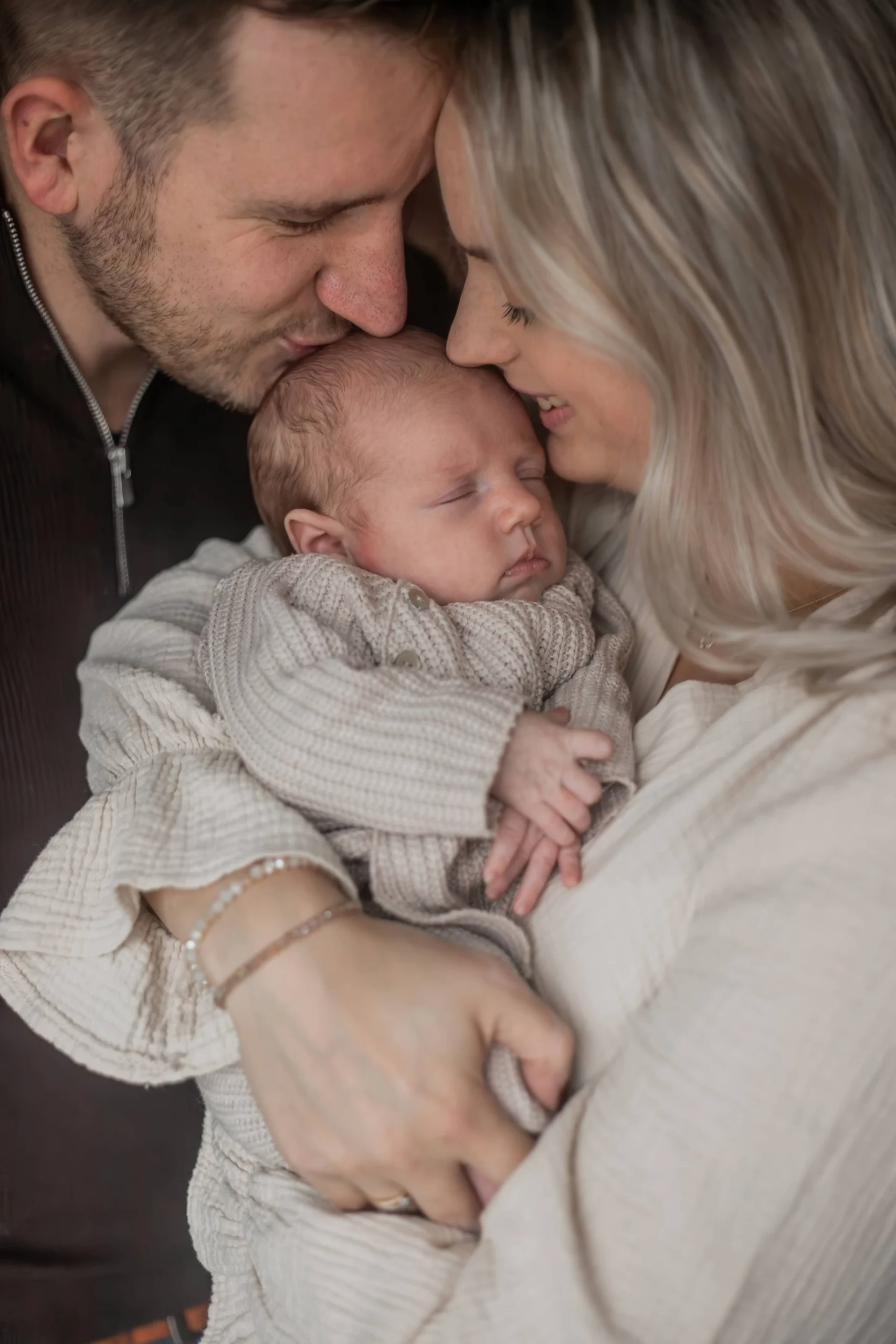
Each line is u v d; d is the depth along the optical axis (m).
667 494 1.14
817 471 1.10
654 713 1.22
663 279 1.05
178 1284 1.76
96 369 1.64
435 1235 1.01
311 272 1.37
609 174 1.03
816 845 0.98
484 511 1.39
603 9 1.03
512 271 1.12
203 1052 1.19
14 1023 1.65
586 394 1.19
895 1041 0.93
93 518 1.68
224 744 1.27
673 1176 0.93
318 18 1.13
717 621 1.15
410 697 1.13
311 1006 0.98
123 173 1.33
